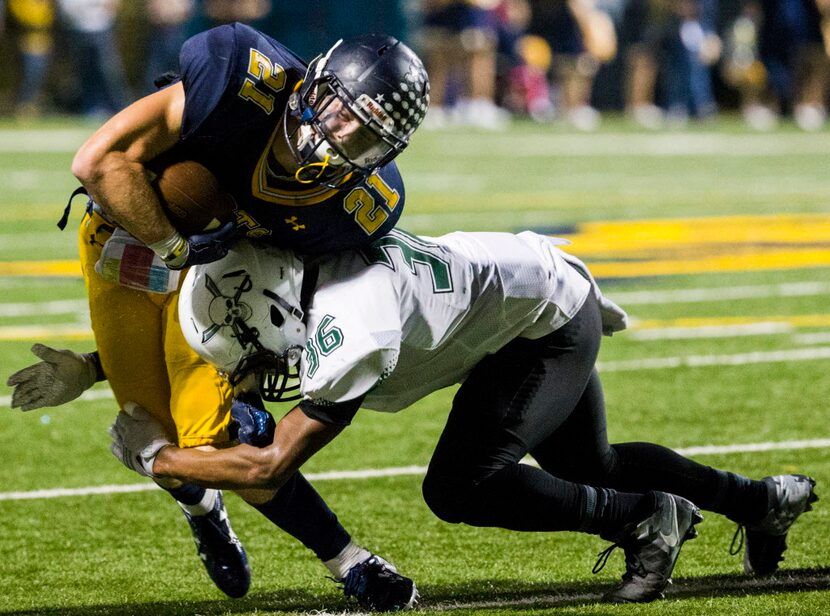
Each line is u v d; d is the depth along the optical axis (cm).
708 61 6831
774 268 3062
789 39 6744
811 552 1405
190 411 1166
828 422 1903
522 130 6397
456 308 1153
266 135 1085
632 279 2931
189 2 5916
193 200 1078
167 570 1399
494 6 6462
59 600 1312
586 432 1273
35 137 5684
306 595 1320
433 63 6381
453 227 3594
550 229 3591
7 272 3014
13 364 2230
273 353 1110
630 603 1232
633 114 6881
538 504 1198
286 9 5503
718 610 1212
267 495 1215
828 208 4031
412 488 1662
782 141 6131
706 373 2181
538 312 1190
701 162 5312
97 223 1195
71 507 1602
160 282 1159
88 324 2509
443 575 1368
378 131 1062
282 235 1107
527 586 1329
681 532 1226
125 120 1062
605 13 6788
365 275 1111
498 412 1188
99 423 1952
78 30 6016
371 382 1089
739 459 1736
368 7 5603
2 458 1788
